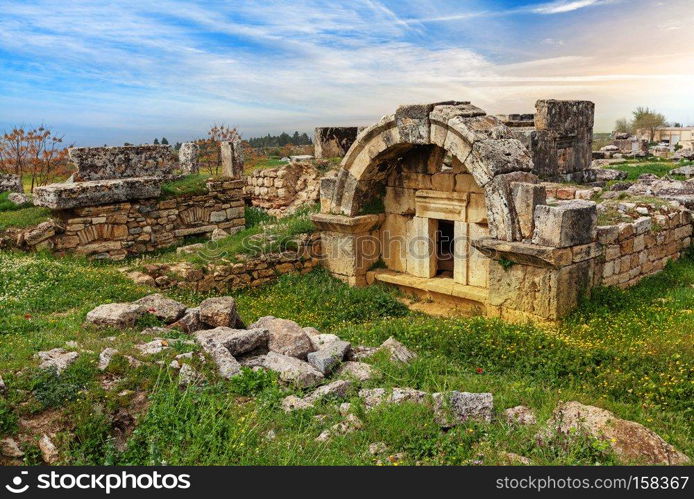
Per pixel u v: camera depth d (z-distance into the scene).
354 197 12.77
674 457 4.61
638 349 7.51
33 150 20.84
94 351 5.52
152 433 4.62
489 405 5.18
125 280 10.44
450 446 4.69
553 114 17.09
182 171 18.81
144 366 5.38
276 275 12.93
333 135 18.39
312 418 5.12
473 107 10.91
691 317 8.70
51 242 12.62
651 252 11.60
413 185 12.67
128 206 14.01
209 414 4.92
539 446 4.68
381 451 4.66
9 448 4.18
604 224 10.70
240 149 17.08
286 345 6.73
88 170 14.94
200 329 7.29
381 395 5.57
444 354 8.04
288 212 16.58
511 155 10.06
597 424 4.93
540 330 8.60
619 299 9.73
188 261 12.09
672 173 23.56
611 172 22.36
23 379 4.80
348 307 11.51
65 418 4.54
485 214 11.38
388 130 11.62
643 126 60.22
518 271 9.60
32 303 8.29
